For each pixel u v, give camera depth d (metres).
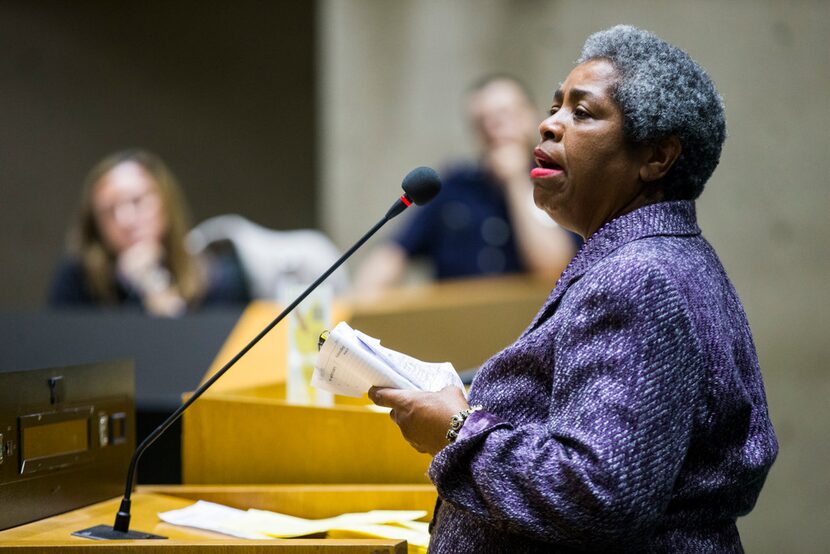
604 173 4.78
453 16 17.92
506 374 4.70
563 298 4.61
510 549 4.47
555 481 4.13
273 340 10.61
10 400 5.73
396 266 14.20
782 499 16.47
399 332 10.81
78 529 5.75
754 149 16.55
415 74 18.16
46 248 20.17
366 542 5.02
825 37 16.42
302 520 6.27
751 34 16.56
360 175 18.45
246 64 20.12
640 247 4.50
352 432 6.99
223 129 20.12
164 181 14.15
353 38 18.38
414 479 6.93
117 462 6.59
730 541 4.58
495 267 14.15
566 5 17.39
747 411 4.50
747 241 16.61
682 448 4.16
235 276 14.23
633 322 4.22
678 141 4.75
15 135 20.11
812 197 16.48
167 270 14.03
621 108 4.73
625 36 4.87
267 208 19.97
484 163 14.31
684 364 4.21
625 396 4.12
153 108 20.19
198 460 7.16
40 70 20.25
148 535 5.66
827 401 16.48
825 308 16.50
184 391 9.56
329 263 14.63
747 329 4.79
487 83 14.30
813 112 16.48
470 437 4.39
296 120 19.91
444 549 4.64
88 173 20.16
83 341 10.89
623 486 4.02
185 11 20.11
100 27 20.27
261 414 7.10
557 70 17.48
